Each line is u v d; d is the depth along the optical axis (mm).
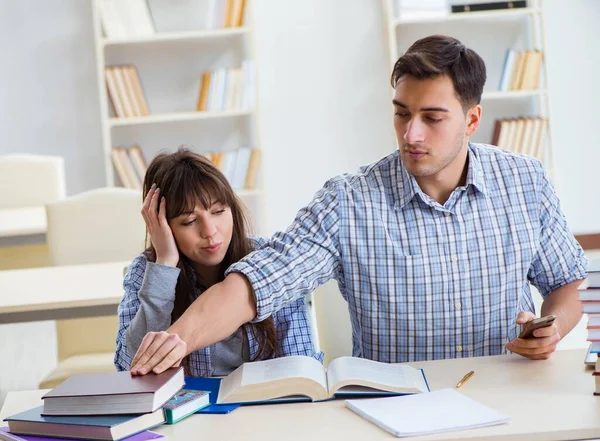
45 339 6250
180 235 2514
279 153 7242
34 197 6016
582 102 7164
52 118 7121
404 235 2619
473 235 2623
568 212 7234
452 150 2439
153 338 2184
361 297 2639
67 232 4395
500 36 7090
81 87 7125
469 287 2623
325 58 7191
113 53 7059
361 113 7234
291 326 2664
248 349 2604
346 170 7285
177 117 6789
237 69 6844
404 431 1907
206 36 6984
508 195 2654
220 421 2070
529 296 2771
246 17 7086
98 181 7191
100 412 2002
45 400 2027
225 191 2547
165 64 7098
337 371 2258
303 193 7277
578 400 2072
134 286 2637
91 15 7086
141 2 6758
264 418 2076
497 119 7043
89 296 3584
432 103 2383
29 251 5262
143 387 2012
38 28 7062
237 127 7219
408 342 2637
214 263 2533
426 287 2615
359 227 2617
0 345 6145
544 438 1895
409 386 2191
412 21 6820
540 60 6809
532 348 2393
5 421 2107
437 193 2621
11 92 7078
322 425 2010
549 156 6910
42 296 3621
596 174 7211
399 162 2662
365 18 7176
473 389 2205
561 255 2719
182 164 2541
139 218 4422
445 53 2385
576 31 7117
